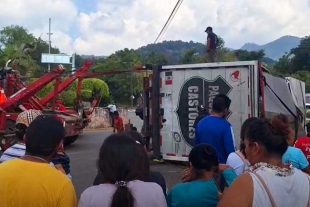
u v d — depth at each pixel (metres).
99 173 2.87
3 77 17.20
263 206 2.41
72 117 17.14
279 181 2.47
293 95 12.20
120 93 77.12
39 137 2.78
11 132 14.90
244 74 9.95
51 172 2.71
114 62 79.25
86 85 37.44
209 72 10.41
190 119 10.72
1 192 2.63
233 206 2.43
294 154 4.32
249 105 9.84
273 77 10.70
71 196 2.71
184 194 3.18
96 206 2.57
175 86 10.92
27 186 2.62
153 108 11.11
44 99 17.58
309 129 6.49
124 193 2.53
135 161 2.65
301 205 2.50
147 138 11.34
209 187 3.19
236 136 10.01
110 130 26.91
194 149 3.31
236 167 4.05
